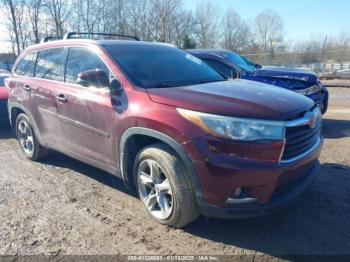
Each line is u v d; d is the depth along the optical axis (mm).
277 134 2865
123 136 3484
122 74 3650
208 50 8258
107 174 4754
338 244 3070
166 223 3354
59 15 30250
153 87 3543
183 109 3033
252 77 7102
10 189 4328
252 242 3125
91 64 4035
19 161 5398
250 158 2814
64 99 4207
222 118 2854
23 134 5449
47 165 5168
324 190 4105
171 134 3043
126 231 3328
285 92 3605
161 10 42500
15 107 5348
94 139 3922
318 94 6836
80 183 4473
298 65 24344
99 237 3236
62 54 4504
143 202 3568
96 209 3766
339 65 22922
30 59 5195
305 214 3566
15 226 3443
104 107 3672
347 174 4598
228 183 2842
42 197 4082
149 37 41438
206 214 3045
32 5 28812
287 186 3137
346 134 6770
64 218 3584
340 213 3578
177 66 4207
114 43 4207
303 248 3023
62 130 4410
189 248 3057
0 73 9195
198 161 2912
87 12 32750
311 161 3303
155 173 3348
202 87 3529
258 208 2889
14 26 28531
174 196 3137
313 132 3336
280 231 3279
